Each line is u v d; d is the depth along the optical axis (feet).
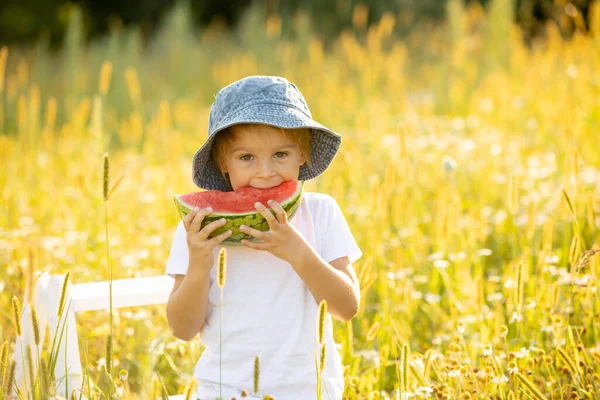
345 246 8.70
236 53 41.19
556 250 13.99
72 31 37.17
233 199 8.04
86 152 21.02
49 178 20.67
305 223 8.68
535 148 19.42
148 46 56.65
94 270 13.78
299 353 8.18
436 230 14.93
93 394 8.00
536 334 10.50
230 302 8.32
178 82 37.24
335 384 8.34
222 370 8.32
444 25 39.42
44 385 7.00
